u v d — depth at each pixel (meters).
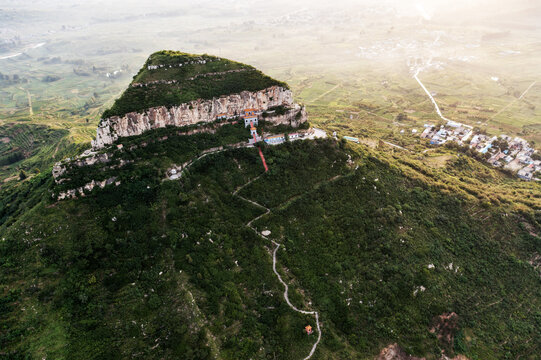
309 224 111.69
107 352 73.94
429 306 95.88
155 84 123.56
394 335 90.62
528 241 113.12
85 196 97.25
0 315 74.38
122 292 84.19
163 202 102.75
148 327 79.88
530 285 106.12
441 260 105.94
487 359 90.81
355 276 101.00
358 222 111.50
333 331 91.38
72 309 78.44
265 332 87.50
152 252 93.81
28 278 80.69
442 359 89.38
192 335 80.25
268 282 97.19
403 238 108.56
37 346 71.62
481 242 112.50
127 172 104.62
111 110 111.94
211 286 91.00
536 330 97.25
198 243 98.81
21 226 88.38
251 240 106.00
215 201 110.69
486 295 102.12
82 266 85.19
